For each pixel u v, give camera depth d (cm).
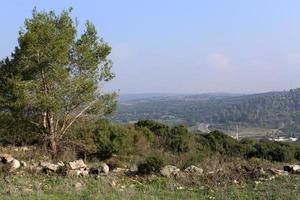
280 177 1866
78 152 2553
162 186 1689
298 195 1523
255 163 2223
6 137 2458
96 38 2523
